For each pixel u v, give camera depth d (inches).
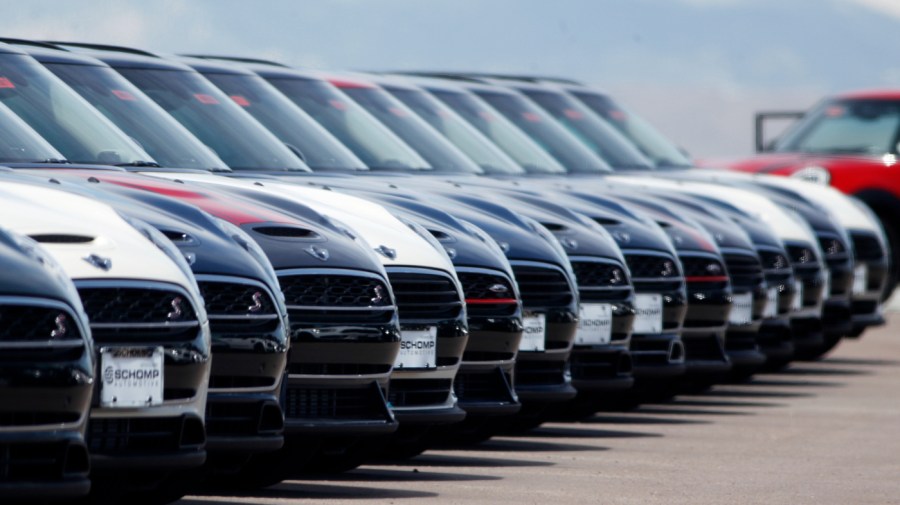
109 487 456.4
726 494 569.9
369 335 537.6
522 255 660.1
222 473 508.7
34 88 606.5
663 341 768.3
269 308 495.5
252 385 492.1
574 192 797.2
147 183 539.2
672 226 820.6
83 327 412.5
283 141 729.6
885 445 715.4
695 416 813.9
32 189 469.1
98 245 447.2
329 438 546.0
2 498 401.1
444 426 633.6
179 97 697.6
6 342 398.0
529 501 543.2
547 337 665.6
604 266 717.9
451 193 690.8
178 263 462.0
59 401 404.8
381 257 574.6
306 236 541.0
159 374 447.5
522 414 676.1
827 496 570.9
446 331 587.2
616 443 706.2
